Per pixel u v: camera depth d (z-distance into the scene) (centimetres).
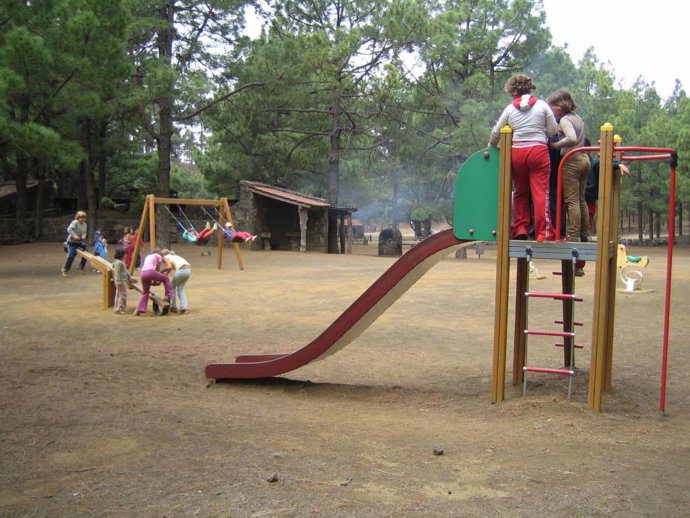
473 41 3409
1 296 1474
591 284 1672
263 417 561
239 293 1555
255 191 3569
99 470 396
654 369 794
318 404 644
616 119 4312
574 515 339
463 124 2997
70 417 524
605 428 537
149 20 2717
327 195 5012
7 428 489
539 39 3409
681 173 4184
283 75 3084
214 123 3597
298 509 340
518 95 627
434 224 8244
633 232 7288
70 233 1931
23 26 1828
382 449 456
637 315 1228
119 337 1010
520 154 612
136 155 4684
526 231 634
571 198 618
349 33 3117
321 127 3978
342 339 710
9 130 1833
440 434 510
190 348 929
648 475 406
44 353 865
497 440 492
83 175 3828
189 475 388
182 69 2973
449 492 370
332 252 3859
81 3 1922
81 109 2125
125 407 567
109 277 1304
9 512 333
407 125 3556
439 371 803
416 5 3170
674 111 6538
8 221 3356
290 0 3569
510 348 953
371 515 334
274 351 909
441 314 1254
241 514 332
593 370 589
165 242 3141
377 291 672
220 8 2920
